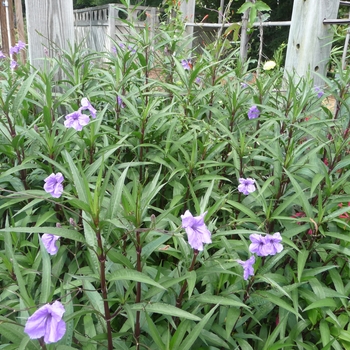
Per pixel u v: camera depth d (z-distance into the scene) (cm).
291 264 222
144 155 254
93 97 311
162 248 163
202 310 197
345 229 215
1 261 187
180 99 280
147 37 338
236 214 243
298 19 417
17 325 130
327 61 421
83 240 124
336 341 180
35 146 228
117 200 131
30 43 331
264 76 412
